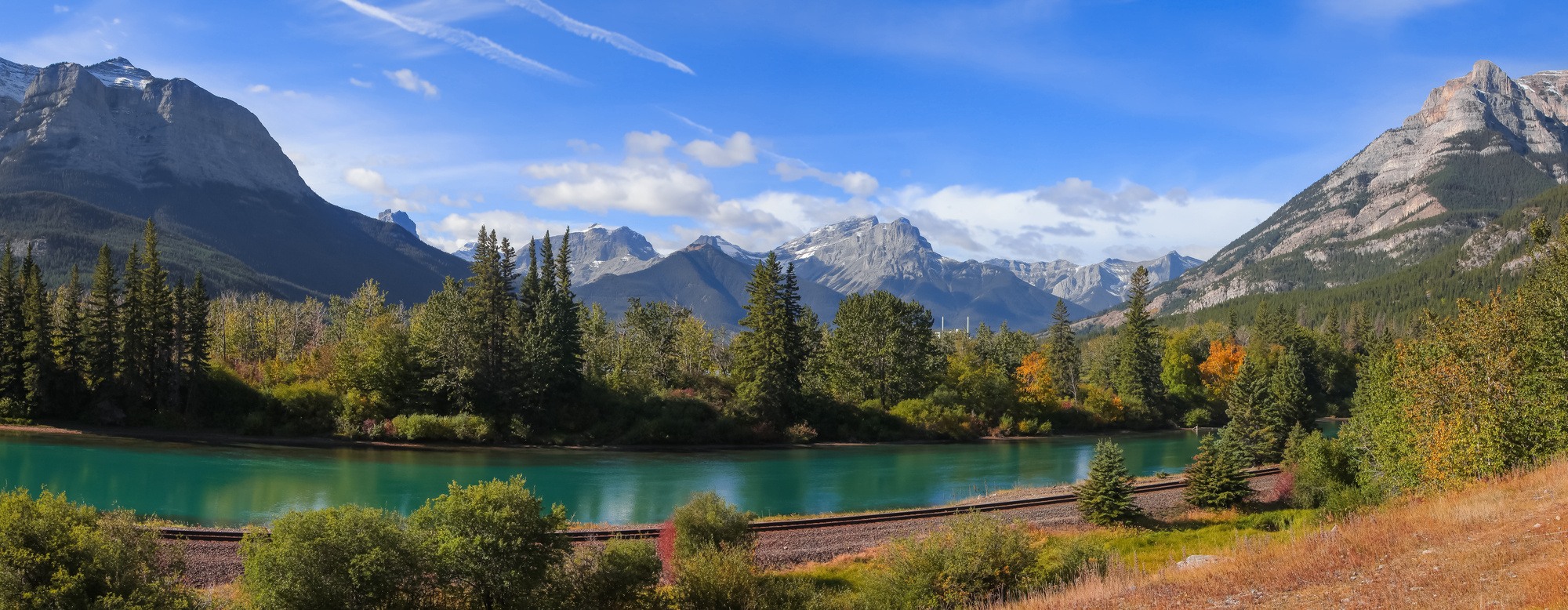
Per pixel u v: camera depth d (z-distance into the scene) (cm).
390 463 6956
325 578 2266
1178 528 4516
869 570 3450
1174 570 2172
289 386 9050
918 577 2762
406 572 2359
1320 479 5000
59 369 8594
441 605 2436
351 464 6744
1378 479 4091
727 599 2666
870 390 11994
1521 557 1491
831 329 13875
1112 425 13150
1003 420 11800
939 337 15150
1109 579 2128
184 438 7988
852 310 12044
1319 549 1900
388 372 8962
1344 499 4022
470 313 9400
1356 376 16425
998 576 2686
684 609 2661
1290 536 2217
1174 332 18400
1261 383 7562
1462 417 3228
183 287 8962
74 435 7712
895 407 11500
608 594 2616
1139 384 13725
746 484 6531
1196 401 14575
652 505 5425
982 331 16925
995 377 12525
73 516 2275
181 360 8762
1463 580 1436
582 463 7625
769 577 2891
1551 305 3312
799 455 8944
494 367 9381
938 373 12488
